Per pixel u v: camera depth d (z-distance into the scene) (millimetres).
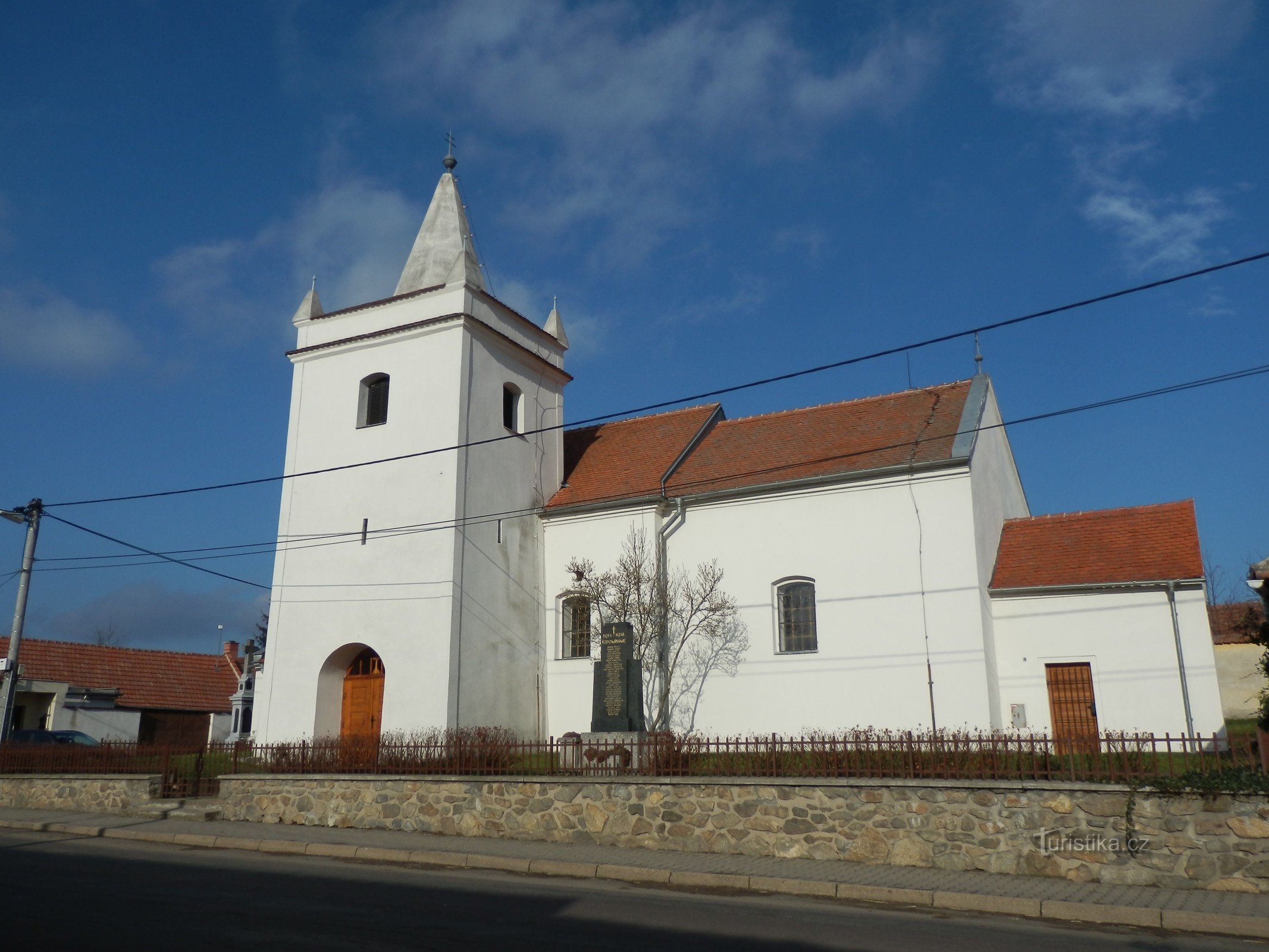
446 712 24219
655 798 16047
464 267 27328
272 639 27250
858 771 14930
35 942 9469
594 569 27328
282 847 17047
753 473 26188
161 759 22094
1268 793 12500
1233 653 34156
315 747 20312
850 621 23703
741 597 25266
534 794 17062
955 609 22531
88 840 18484
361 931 10188
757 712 24406
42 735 33750
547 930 10453
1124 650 21688
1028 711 22281
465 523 25750
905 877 13484
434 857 15742
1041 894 12414
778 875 13703
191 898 12086
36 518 26531
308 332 29391
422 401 26891
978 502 23375
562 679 27344
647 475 28266
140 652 43781
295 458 28516
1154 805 13070
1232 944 10461
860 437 26094
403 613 25547
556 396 30875
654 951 9586
